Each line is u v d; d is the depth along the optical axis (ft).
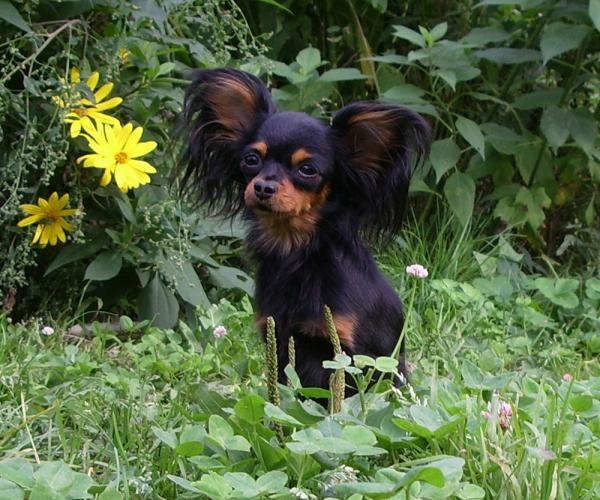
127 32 14.43
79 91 13.16
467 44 17.19
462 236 17.04
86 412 10.19
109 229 14.48
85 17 14.61
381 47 20.16
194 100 12.69
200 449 8.41
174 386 11.83
